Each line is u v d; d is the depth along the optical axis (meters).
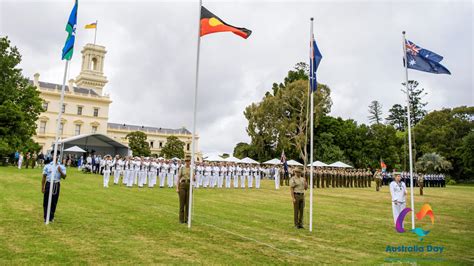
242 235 9.45
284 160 35.78
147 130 105.00
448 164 58.91
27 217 10.29
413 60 12.94
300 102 49.53
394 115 90.19
